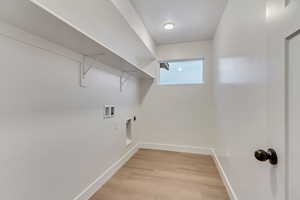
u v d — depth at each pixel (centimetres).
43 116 117
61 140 134
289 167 61
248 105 121
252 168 113
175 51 322
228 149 181
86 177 166
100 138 192
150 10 209
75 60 151
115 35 208
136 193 177
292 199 60
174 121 326
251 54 116
